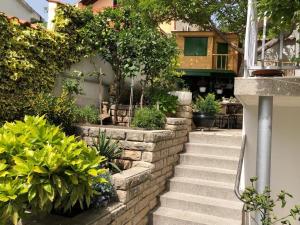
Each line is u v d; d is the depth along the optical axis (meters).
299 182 4.55
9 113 4.80
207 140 6.25
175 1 9.02
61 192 2.54
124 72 6.31
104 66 7.11
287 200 4.60
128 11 6.86
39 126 3.03
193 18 9.90
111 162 4.59
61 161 2.55
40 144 2.84
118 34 6.32
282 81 3.26
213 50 16.14
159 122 5.58
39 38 5.36
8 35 4.84
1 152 2.65
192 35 16.20
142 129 5.27
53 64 5.67
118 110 6.57
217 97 15.52
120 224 3.60
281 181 4.63
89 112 5.98
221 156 5.85
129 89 7.20
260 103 3.47
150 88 6.80
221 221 4.59
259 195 3.23
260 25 3.99
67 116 5.22
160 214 4.70
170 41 6.55
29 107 4.95
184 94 6.46
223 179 5.35
